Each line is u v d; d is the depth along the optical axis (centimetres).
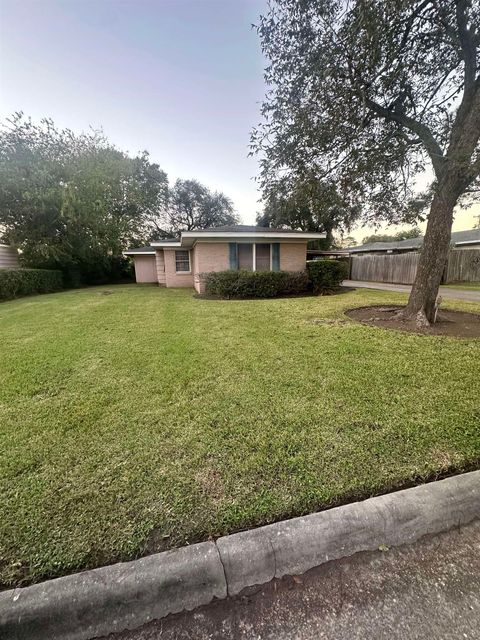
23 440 201
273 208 584
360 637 98
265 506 143
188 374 310
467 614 104
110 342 441
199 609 109
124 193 1953
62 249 1464
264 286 944
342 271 1037
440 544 131
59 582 110
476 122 408
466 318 552
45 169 1336
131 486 158
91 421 224
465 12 372
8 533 131
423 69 445
